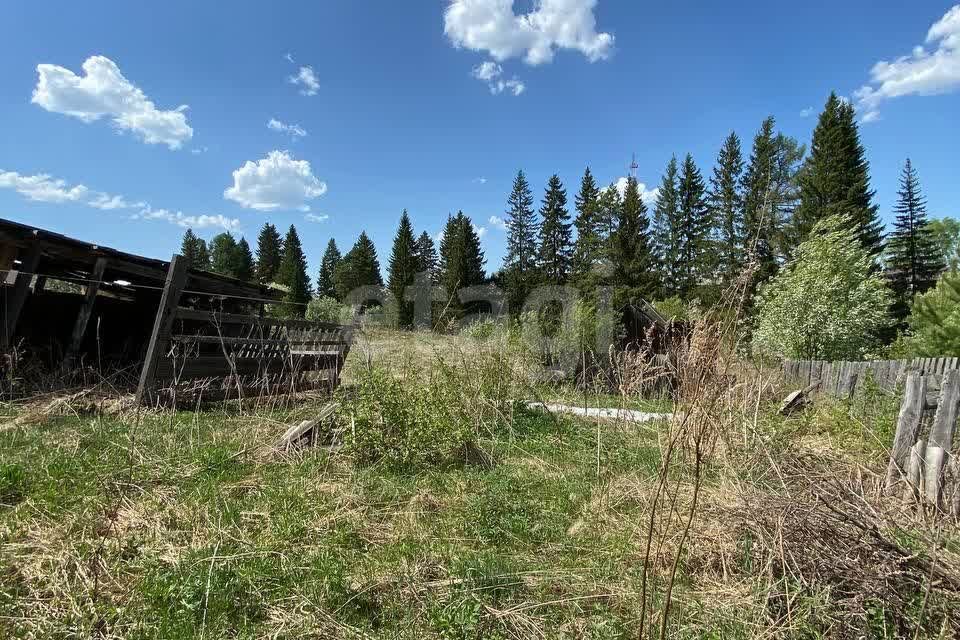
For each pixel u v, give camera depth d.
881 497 3.67
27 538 3.32
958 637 2.50
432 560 3.46
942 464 3.92
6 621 2.55
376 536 3.88
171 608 2.71
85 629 2.52
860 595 2.62
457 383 8.04
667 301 35.09
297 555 3.36
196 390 7.34
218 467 4.79
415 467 5.40
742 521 3.45
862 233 30.89
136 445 5.21
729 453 4.43
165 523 3.70
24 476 4.08
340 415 5.75
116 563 3.09
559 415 8.64
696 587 3.23
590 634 2.72
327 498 4.39
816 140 34.28
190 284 9.50
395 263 57.81
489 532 3.96
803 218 31.86
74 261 8.73
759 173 36.94
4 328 7.20
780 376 8.35
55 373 7.40
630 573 3.38
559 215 52.59
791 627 2.60
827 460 4.85
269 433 6.24
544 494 4.98
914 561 2.78
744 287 2.35
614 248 37.94
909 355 12.40
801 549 2.98
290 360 8.75
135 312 11.12
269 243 78.81
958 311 11.20
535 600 3.04
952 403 4.49
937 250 38.81
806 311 17.94
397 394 5.94
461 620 2.65
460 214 53.69
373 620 2.86
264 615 2.82
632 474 5.19
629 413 8.45
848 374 8.80
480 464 5.82
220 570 3.03
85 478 4.24
